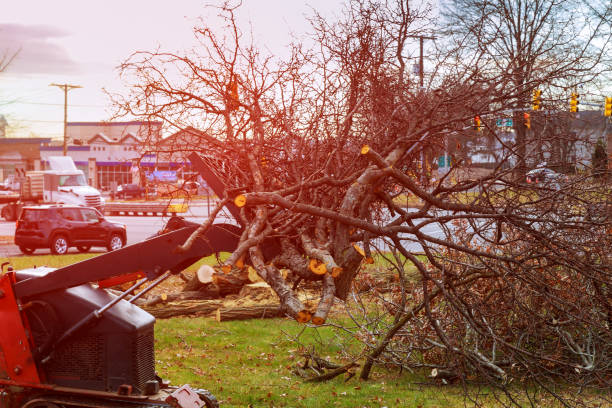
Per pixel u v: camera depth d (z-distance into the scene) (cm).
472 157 733
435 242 648
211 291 1461
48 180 4047
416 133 656
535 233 648
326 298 585
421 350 956
